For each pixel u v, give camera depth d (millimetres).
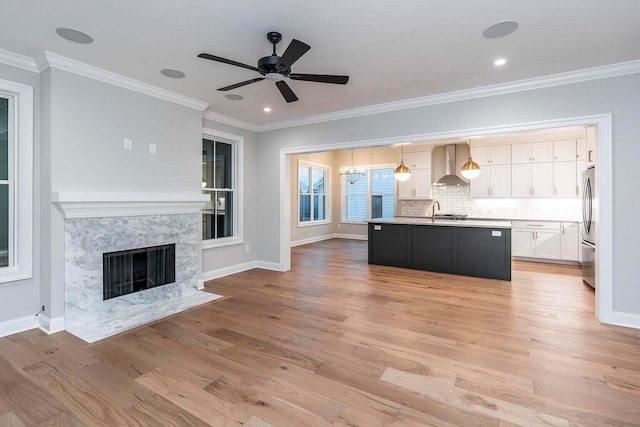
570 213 6520
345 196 10281
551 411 1887
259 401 1991
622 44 2730
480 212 7422
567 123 3355
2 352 2615
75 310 3160
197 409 1918
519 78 3475
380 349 2660
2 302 2916
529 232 6363
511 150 6730
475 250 5070
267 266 5695
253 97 4148
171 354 2590
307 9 2258
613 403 1955
